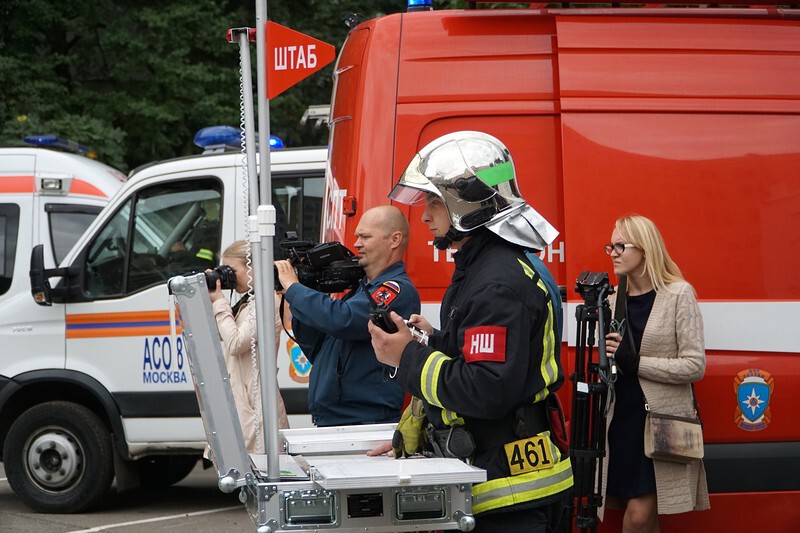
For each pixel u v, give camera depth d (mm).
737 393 4406
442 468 2711
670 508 4133
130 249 6785
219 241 6668
